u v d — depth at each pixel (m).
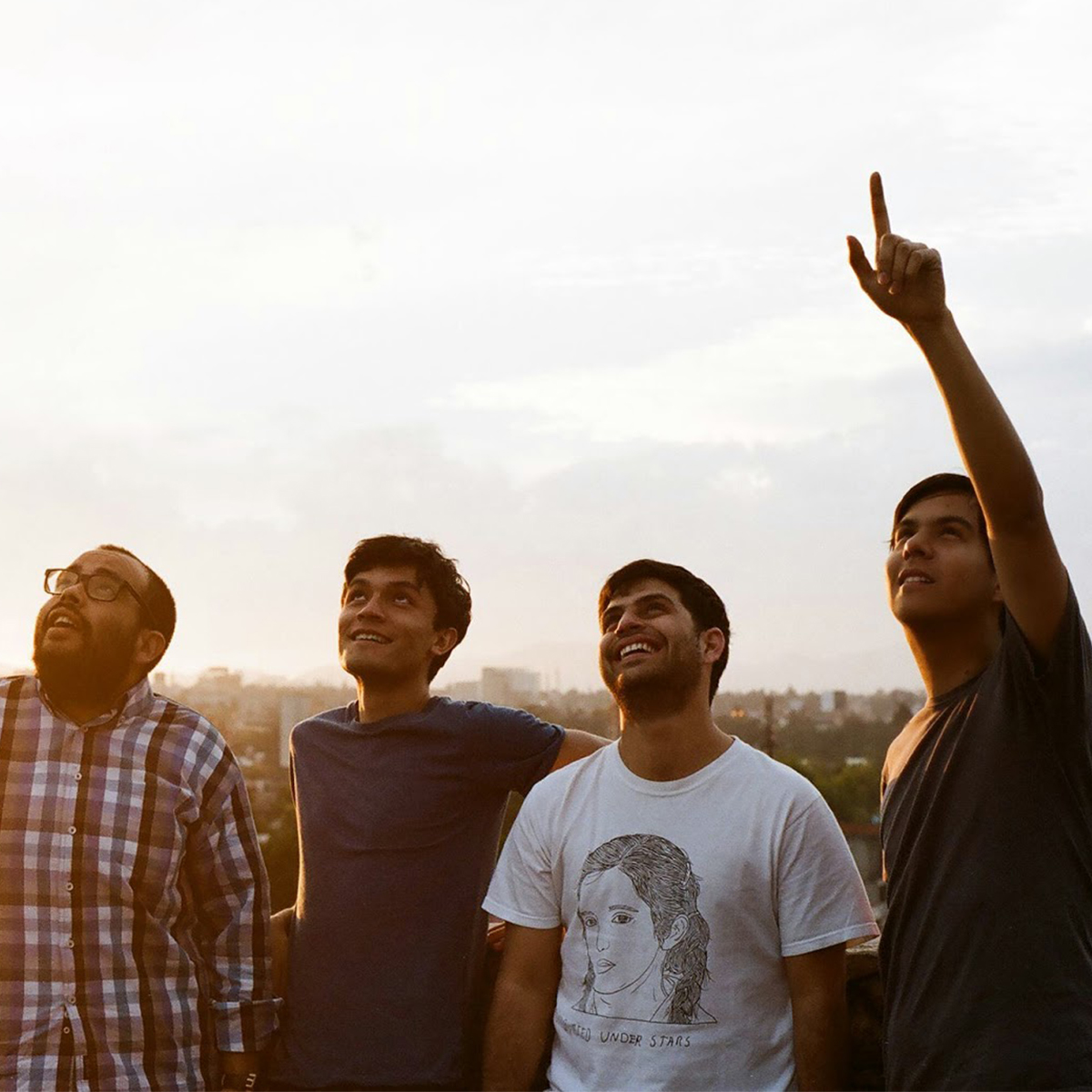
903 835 3.08
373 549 3.96
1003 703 2.97
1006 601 2.96
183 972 3.48
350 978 3.60
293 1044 3.61
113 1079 3.31
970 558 3.15
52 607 3.54
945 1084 2.83
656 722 3.47
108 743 3.53
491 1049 3.43
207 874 3.63
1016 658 2.94
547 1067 3.54
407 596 3.90
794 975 3.32
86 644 3.50
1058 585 2.91
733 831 3.37
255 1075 3.62
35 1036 3.28
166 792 3.52
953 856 2.94
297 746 3.94
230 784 3.68
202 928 3.67
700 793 3.43
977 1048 2.79
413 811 3.72
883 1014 3.18
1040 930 2.81
